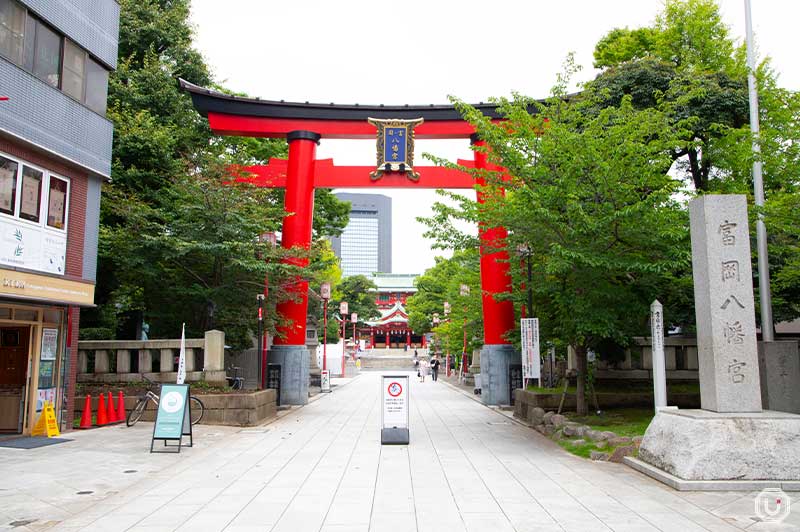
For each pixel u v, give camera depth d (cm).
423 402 2606
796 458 891
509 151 1415
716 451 896
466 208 1547
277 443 1387
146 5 2567
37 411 1416
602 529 703
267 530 707
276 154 3023
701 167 2055
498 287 2367
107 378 1884
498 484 945
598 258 1289
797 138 1452
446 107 2427
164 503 834
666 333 1997
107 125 1619
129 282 2197
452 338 4225
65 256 1452
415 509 797
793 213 1403
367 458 1189
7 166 1278
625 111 1478
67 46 1474
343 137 2498
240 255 1997
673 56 2258
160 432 1248
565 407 1700
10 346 1449
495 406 2347
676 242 1327
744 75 1988
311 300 4103
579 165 1291
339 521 743
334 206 3238
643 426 1361
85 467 1077
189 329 2234
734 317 998
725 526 710
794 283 1636
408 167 2391
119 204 2017
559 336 1766
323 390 3278
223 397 1717
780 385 1388
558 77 1505
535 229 1398
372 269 17938
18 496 870
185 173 2067
